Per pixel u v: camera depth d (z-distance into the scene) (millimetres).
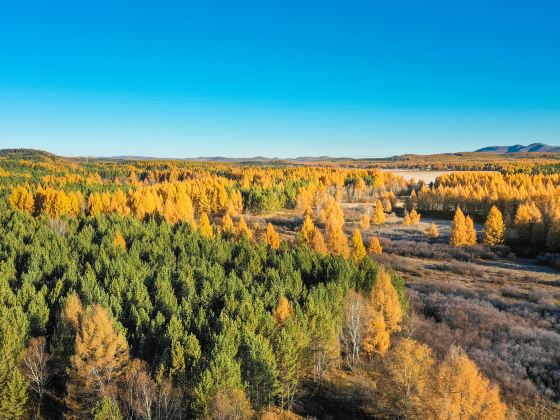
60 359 30719
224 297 41125
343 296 41938
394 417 28906
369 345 36500
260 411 28922
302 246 65562
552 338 40656
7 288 39594
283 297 36312
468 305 50750
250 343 29688
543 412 29656
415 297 54438
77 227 81312
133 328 35094
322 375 34344
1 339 29234
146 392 25234
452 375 24203
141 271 47625
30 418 28125
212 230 83688
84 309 35031
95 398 27312
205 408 24594
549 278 67812
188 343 29344
